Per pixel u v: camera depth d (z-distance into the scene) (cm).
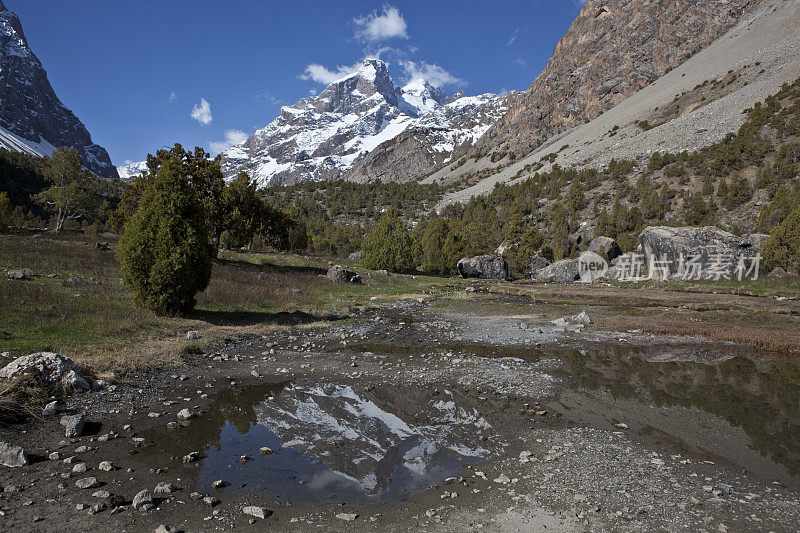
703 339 1694
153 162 3300
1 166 9044
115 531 446
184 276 1569
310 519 486
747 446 718
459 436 744
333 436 730
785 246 4009
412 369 1182
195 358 1214
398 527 472
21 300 1349
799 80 9181
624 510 512
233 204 3362
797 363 1336
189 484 554
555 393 998
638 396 986
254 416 813
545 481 586
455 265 6138
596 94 19888
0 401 713
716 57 14775
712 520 494
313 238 7588
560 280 5606
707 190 7519
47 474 556
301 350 1398
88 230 4859
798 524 488
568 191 10712
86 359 1013
